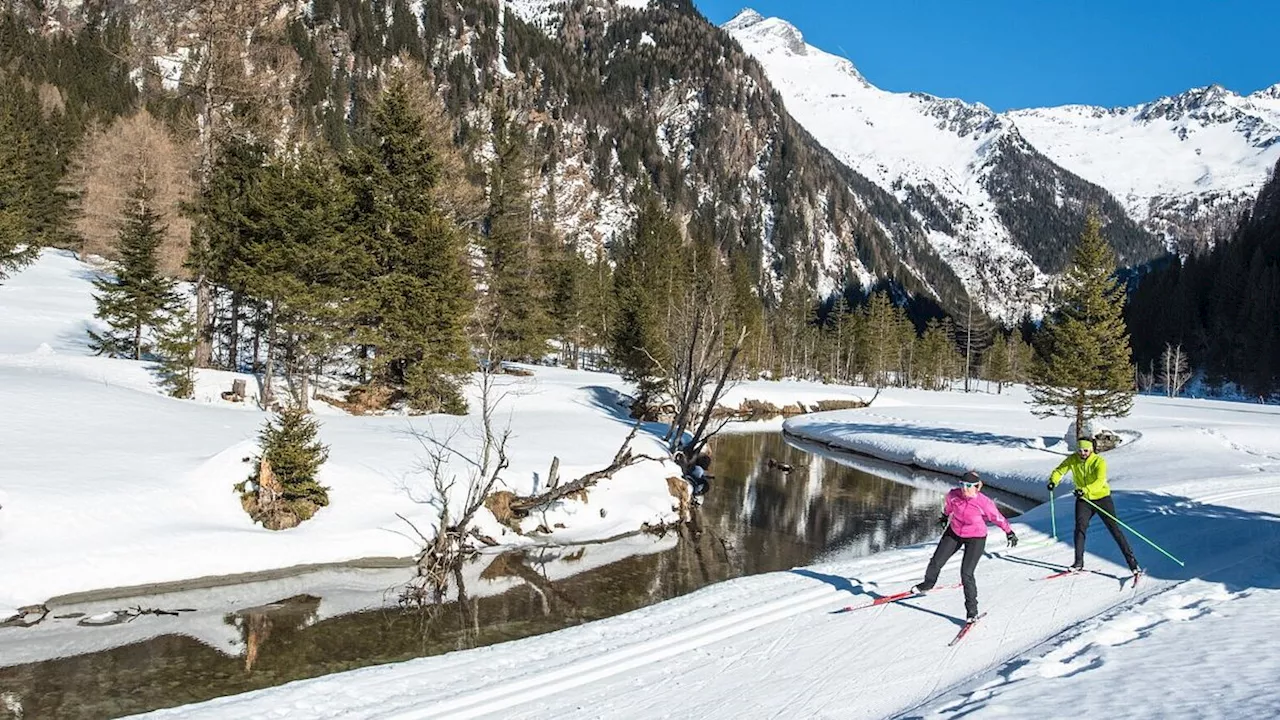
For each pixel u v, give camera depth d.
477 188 41.62
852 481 29.92
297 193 25.83
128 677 10.50
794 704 7.59
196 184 28.91
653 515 21.02
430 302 28.34
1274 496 19.77
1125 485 23.20
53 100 80.31
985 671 8.15
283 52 29.73
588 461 21.78
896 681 8.08
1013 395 91.19
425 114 34.44
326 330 27.16
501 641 12.17
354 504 17.00
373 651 11.64
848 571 12.92
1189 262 124.88
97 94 88.25
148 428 19.16
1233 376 98.12
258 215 26.69
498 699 7.98
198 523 15.10
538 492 19.48
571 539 18.77
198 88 27.81
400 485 17.98
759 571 16.98
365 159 29.55
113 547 13.66
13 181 35.47
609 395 41.91
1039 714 6.29
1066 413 33.66
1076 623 9.73
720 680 8.31
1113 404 31.44
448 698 8.02
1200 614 9.38
